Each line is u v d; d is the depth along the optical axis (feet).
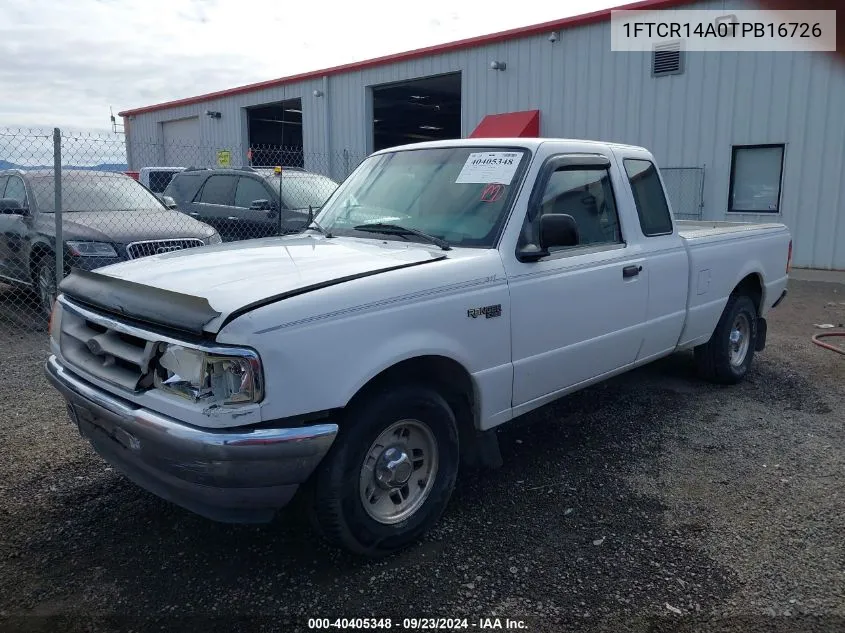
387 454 11.05
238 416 9.13
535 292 12.93
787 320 30.99
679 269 16.96
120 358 10.43
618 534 11.99
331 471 10.20
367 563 11.10
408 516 11.34
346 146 72.95
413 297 10.90
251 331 9.18
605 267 14.57
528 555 11.35
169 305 9.76
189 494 9.70
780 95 45.83
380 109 88.99
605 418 17.69
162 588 10.39
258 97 81.66
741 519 12.49
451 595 10.30
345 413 10.46
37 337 25.18
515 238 12.75
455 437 11.90
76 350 11.64
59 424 16.57
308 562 11.12
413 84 69.41
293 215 32.07
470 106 61.87
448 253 12.29
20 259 27.96
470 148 14.56
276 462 9.37
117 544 11.55
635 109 51.93
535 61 56.85
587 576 10.77
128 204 29.25
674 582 10.60
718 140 48.65
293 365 9.45
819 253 45.83
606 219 15.28
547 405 18.63
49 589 10.30
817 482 13.97
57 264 24.09
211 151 89.40
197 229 27.61
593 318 14.39
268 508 9.98
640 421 17.48
